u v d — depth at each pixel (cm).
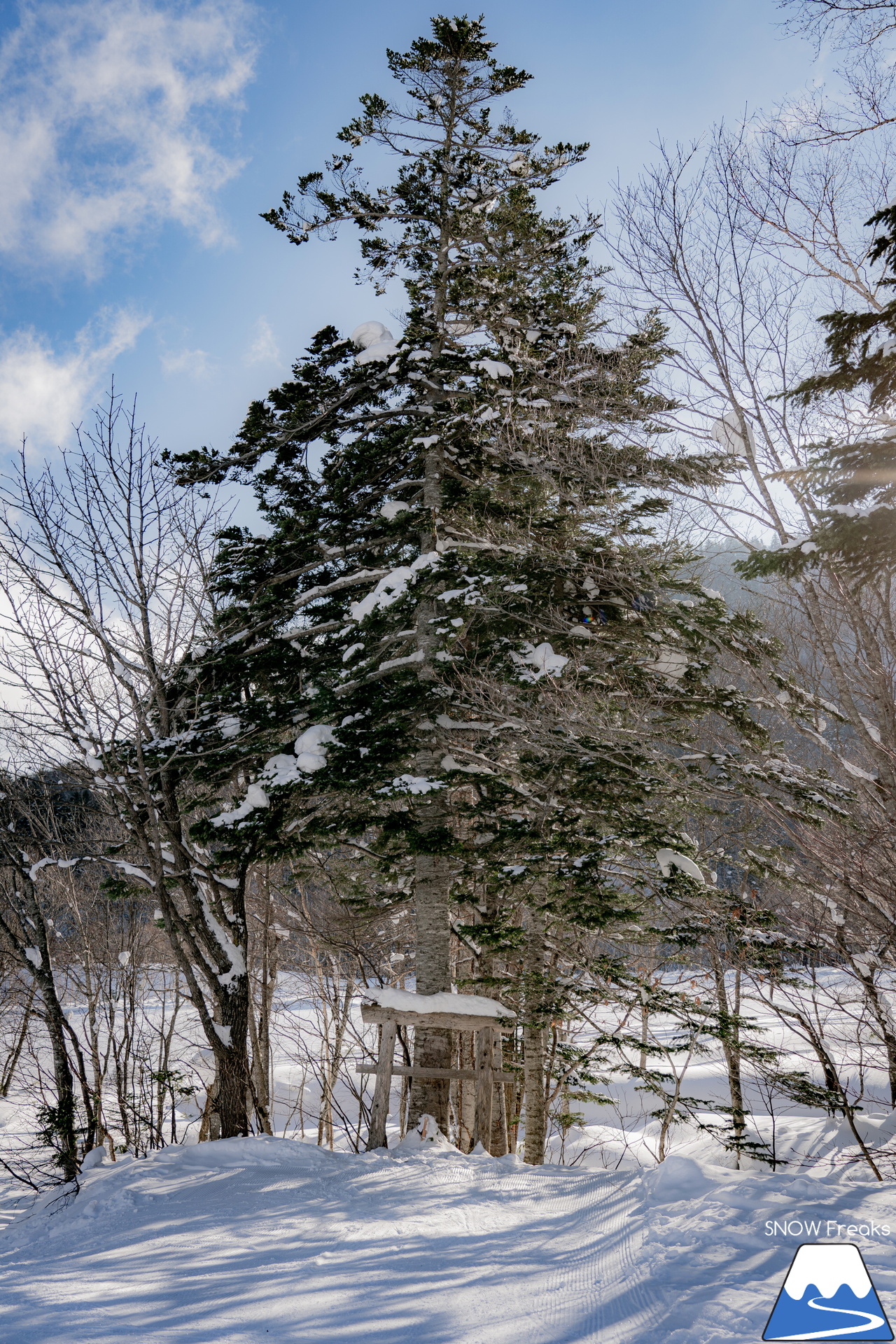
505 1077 1215
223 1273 609
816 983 1118
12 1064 2228
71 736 1245
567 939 1578
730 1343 399
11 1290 613
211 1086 1603
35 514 1249
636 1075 1327
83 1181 1164
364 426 1555
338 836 1387
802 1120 1662
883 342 820
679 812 1374
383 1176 941
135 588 1291
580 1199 794
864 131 1005
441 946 1331
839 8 893
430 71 1585
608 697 1359
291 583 1505
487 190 1639
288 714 1348
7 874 1547
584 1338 437
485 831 1373
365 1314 503
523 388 1373
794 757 1499
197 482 1448
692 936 1259
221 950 1321
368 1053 1748
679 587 1298
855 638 1071
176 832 1337
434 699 1344
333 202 1562
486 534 1479
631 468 1267
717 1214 629
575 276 1536
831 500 801
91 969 1984
